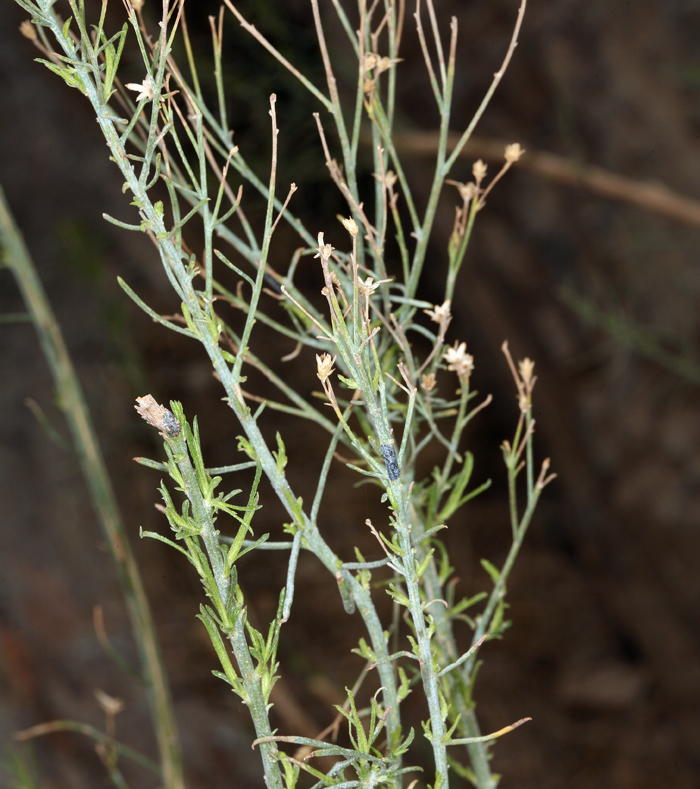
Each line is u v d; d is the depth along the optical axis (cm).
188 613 196
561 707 286
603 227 277
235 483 267
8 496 178
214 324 65
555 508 319
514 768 274
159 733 96
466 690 73
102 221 223
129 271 232
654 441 278
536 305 294
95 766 158
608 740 278
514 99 283
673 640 276
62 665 166
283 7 232
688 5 258
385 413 64
